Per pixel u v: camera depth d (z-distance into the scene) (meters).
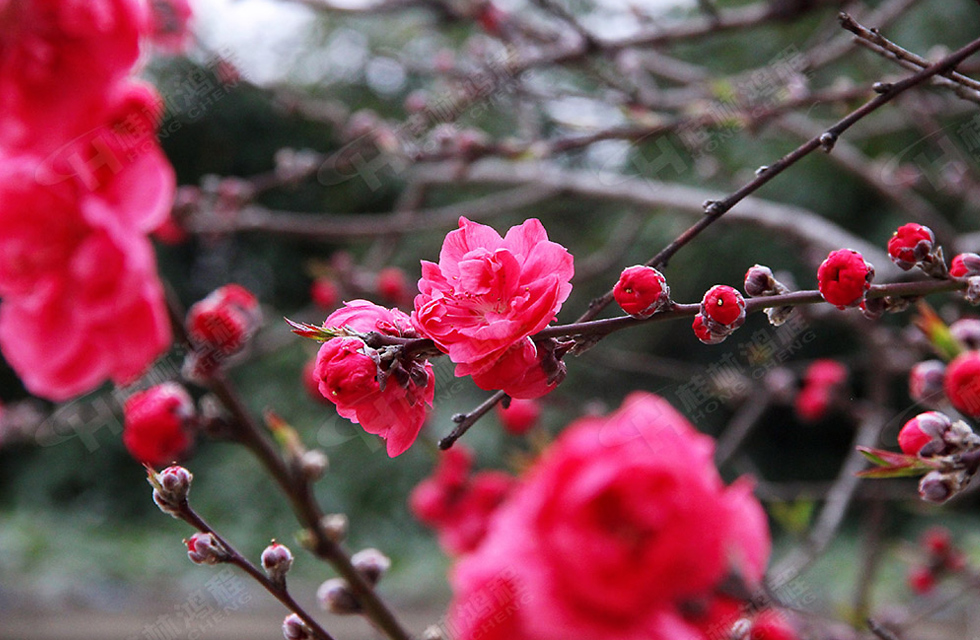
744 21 0.93
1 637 1.82
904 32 2.35
